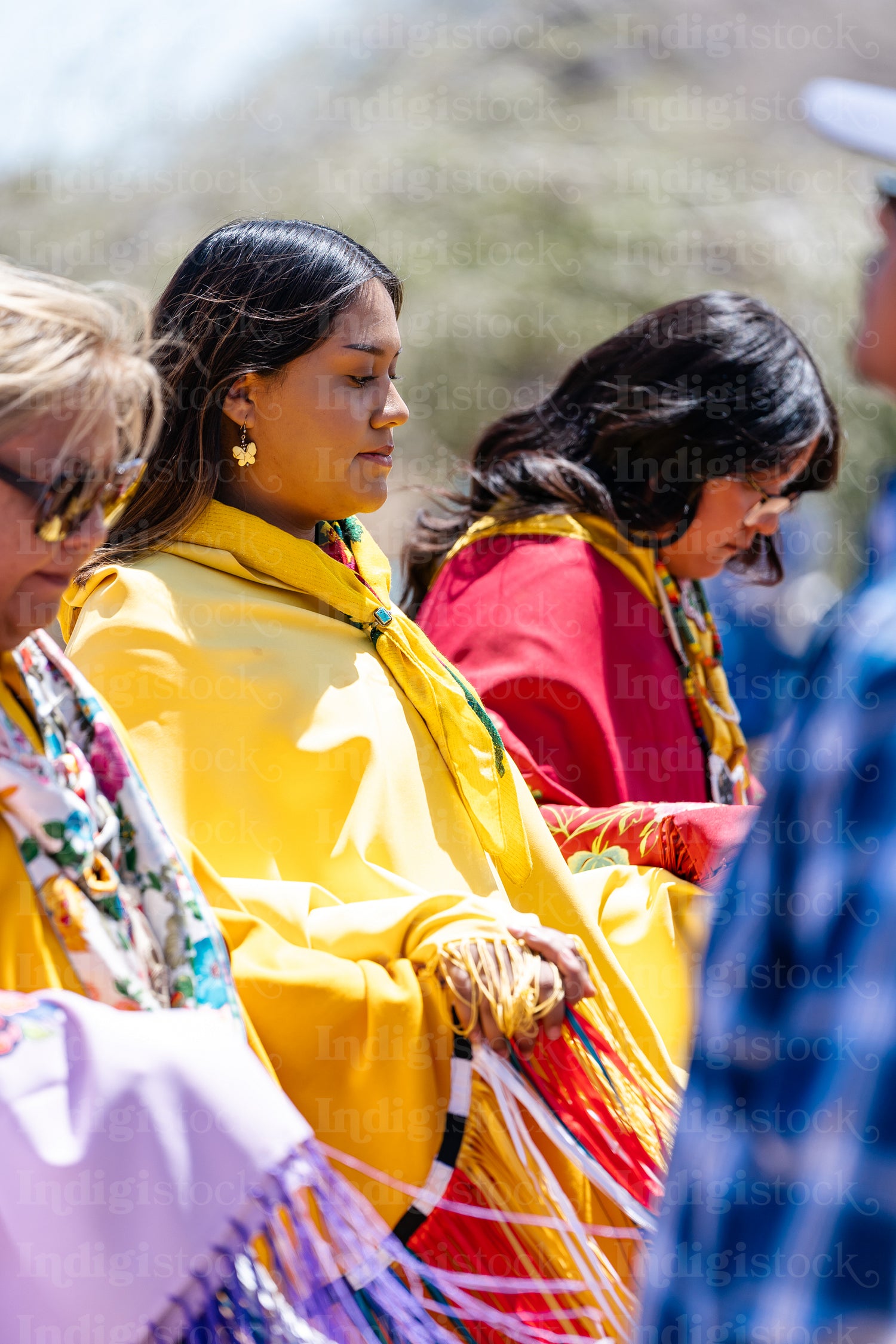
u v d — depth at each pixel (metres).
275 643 3.58
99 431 2.59
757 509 4.86
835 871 2.00
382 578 4.01
